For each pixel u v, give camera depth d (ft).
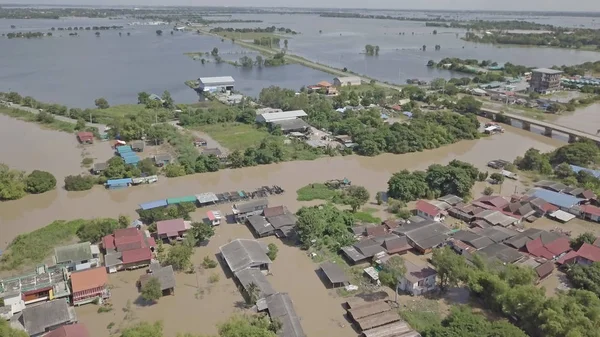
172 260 160.15
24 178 228.22
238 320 129.29
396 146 294.25
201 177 250.78
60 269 156.04
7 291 141.69
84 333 122.83
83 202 217.36
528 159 267.80
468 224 198.90
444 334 118.01
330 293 150.41
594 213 201.98
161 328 125.08
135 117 326.03
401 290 152.56
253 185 240.73
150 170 247.09
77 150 286.87
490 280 139.03
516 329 117.60
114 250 167.43
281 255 172.65
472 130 330.13
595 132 338.13
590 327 114.52
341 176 255.09
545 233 179.11
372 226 186.80
